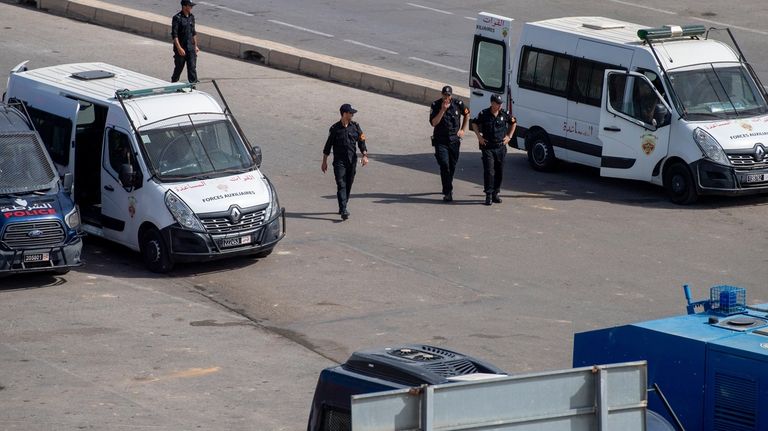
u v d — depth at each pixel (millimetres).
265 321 40781
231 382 35062
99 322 40062
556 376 18344
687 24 90812
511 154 67500
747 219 54344
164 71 77500
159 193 45844
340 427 23688
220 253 45688
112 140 47656
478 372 23734
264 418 32344
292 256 48125
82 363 36188
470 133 71062
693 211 55625
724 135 55656
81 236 45438
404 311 41875
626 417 18719
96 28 88500
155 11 92875
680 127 56125
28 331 38906
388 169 62406
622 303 42969
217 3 96875
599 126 58625
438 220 53562
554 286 44875
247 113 70438
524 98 63219
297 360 37094
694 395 23844
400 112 72875
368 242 50125
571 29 61344
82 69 53188
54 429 30953
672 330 24578
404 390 17422
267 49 81312
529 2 98125
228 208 45938
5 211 43438
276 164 61812
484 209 55562
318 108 72500
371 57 82500
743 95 58000
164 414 32344
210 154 47969
